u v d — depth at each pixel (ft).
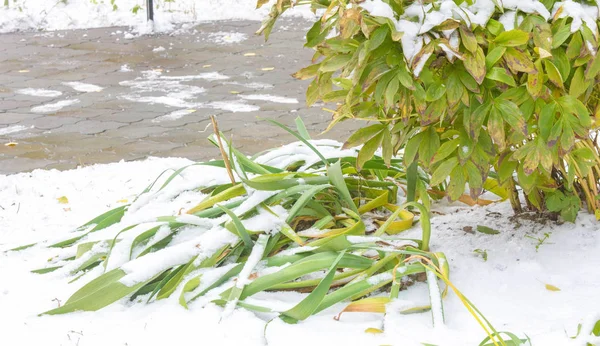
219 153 19.90
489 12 11.02
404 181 14.65
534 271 11.69
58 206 15.52
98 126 22.18
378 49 11.09
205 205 12.73
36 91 25.85
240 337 10.25
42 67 28.84
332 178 12.64
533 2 11.09
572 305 10.79
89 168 17.99
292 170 14.34
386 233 13.08
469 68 10.48
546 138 11.02
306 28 33.96
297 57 29.60
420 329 10.24
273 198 12.34
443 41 10.53
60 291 11.87
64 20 35.32
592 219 12.87
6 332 10.73
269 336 10.20
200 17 35.88
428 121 10.99
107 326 10.79
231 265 11.52
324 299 10.60
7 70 28.45
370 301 10.59
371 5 10.63
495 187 14.21
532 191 12.66
